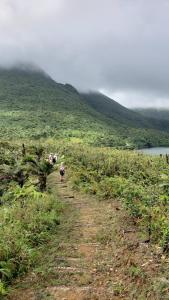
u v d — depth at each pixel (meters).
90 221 14.14
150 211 12.60
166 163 32.19
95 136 135.62
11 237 10.16
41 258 9.94
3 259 9.18
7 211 13.64
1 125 138.75
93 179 24.38
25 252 9.72
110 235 11.68
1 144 43.50
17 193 18.08
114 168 27.33
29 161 21.30
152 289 7.54
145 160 33.78
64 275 8.82
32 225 12.20
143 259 9.23
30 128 137.88
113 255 9.92
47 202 16.14
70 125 156.38
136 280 8.12
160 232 10.50
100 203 18.08
